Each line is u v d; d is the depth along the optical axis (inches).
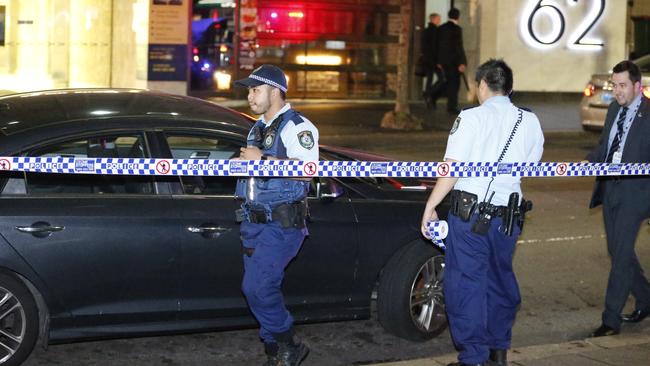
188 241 254.1
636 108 281.4
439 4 884.6
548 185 553.6
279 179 229.8
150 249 251.0
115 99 270.4
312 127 232.4
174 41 799.1
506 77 235.0
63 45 895.1
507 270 240.2
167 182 256.1
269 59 840.9
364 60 872.9
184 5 796.0
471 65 892.6
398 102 739.4
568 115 837.2
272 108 233.8
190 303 257.6
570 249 413.4
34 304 246.2
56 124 249.0
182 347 283.6
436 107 836.0
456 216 233.8
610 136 286.4
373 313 316.2
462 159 229.5
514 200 233.9
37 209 242.2
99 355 274.1
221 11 810.2
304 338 295.4
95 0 860.6
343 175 235.1
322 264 270.5
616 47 922.7
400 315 282.5
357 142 668.1
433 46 810.2
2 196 241.6
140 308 253.1
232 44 816.9
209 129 263.7
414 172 233.8
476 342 234.2
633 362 258.2
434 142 684.7
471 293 233.3
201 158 264.8
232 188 262.8
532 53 895.1
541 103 896.9
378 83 882.1
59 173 244.7
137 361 270.7
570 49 906.7
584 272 379.9
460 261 233.8
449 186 230.2
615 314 293.4
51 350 276.4
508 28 883.4
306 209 238.1
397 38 879.1
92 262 246.4
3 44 925.8
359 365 272.8
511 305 244.2
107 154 253.8
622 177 283.0
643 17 957.8
